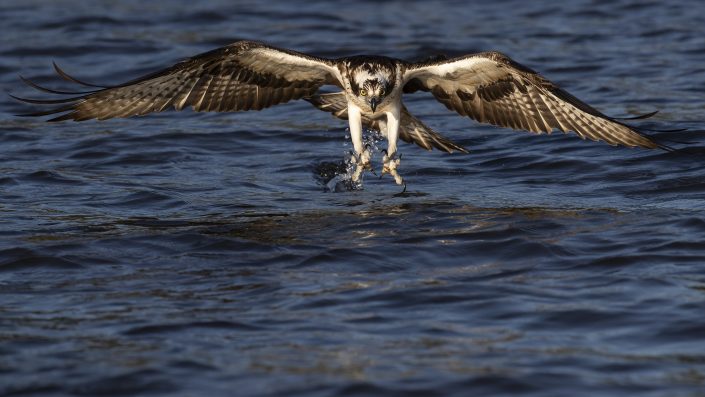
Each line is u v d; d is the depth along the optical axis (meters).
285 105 20.83
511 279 11.58
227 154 17.77
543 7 28.16
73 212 14.48
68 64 23.28
